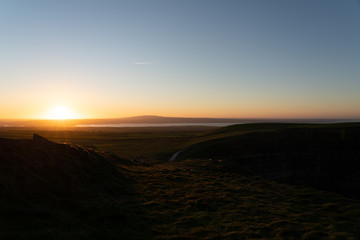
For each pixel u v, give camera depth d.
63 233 11.66
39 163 19.14
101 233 12.55
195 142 85.62
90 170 23.91
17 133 138.00
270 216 17.83
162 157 63.16
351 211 19.77
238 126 138.62
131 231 13.45
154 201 19.92
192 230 14.55
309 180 65.69
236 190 25.66
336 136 77.75
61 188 17.69
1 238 10.02
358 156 69.50
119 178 26.28
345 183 63.91
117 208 16.53
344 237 14.36
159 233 13.78
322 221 17.31
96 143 94.44
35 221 12.40
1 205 12.74
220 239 13.52
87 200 17.45
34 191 15.85
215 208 19.17
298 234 14.70
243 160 65.94
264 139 77.56
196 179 30.62
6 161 16.80
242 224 15.97
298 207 20.80
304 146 74.88
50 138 111.25
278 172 66.38
